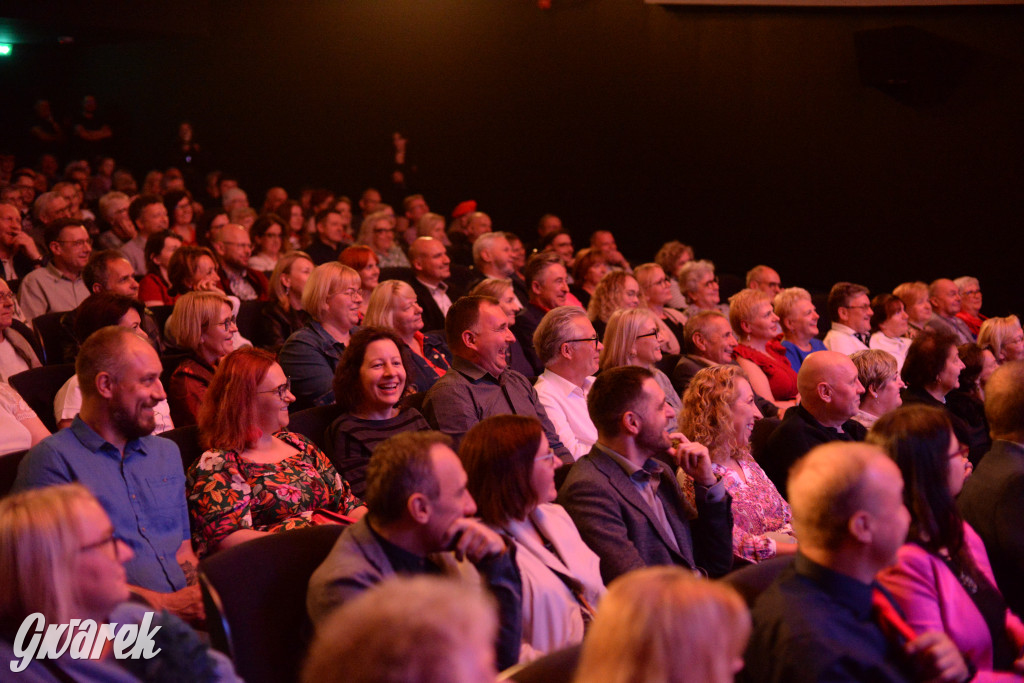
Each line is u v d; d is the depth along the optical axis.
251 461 2.72
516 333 4.86
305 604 2.01
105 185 9.81
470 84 12.44
